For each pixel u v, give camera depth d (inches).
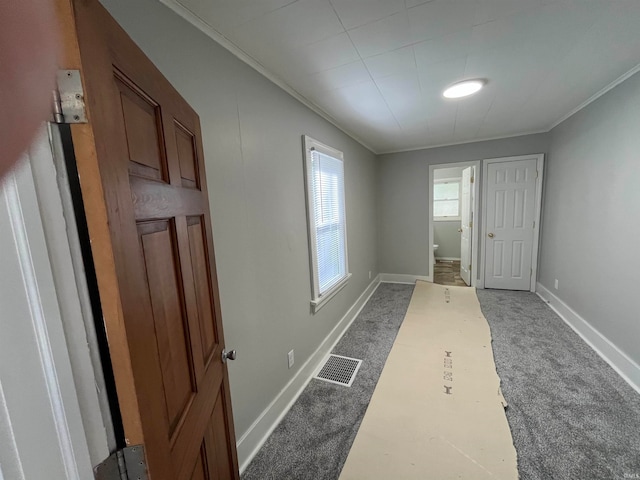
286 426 67.8
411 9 48.7
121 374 19.2
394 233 185.9
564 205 121.4
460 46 61.4
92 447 18.0
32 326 14.9
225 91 54.9
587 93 92.7
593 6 49.9
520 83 82.8
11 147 14.4
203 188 41.4
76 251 17.4
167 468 23.8
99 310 18.6
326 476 54.6
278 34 53.7
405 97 89.0
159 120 28.4
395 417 68.1
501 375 82.2
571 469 53.2
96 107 17.6
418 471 54.2
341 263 119.2
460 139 155.1
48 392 15.5
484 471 53.6
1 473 13.6
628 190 79.0
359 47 59.7
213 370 40.5
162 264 27.0
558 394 73.2
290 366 77.9
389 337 110.2
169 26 43.2
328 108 95.4
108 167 18.5
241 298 59.0
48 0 15.6
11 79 14.4
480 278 167.2
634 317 76.6
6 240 14.0
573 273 112.5
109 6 34.6
